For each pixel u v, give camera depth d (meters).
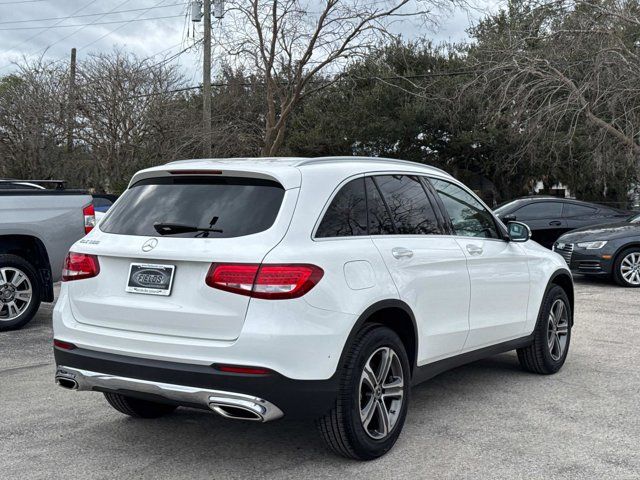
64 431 4.77
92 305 4.18
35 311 8.38
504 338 5.63
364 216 4.40
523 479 3.89
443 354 4.89
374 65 28.05
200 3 23.34
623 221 13.20
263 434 4.70
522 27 20.66
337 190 4.28
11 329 8.30
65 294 4.39
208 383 3.69
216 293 3.76
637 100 19.16
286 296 3.71
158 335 3.92
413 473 3.99
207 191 4.19
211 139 24.80
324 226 4.08
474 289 5.18
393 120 31.64
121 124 23.98
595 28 19.09
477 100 22.14
